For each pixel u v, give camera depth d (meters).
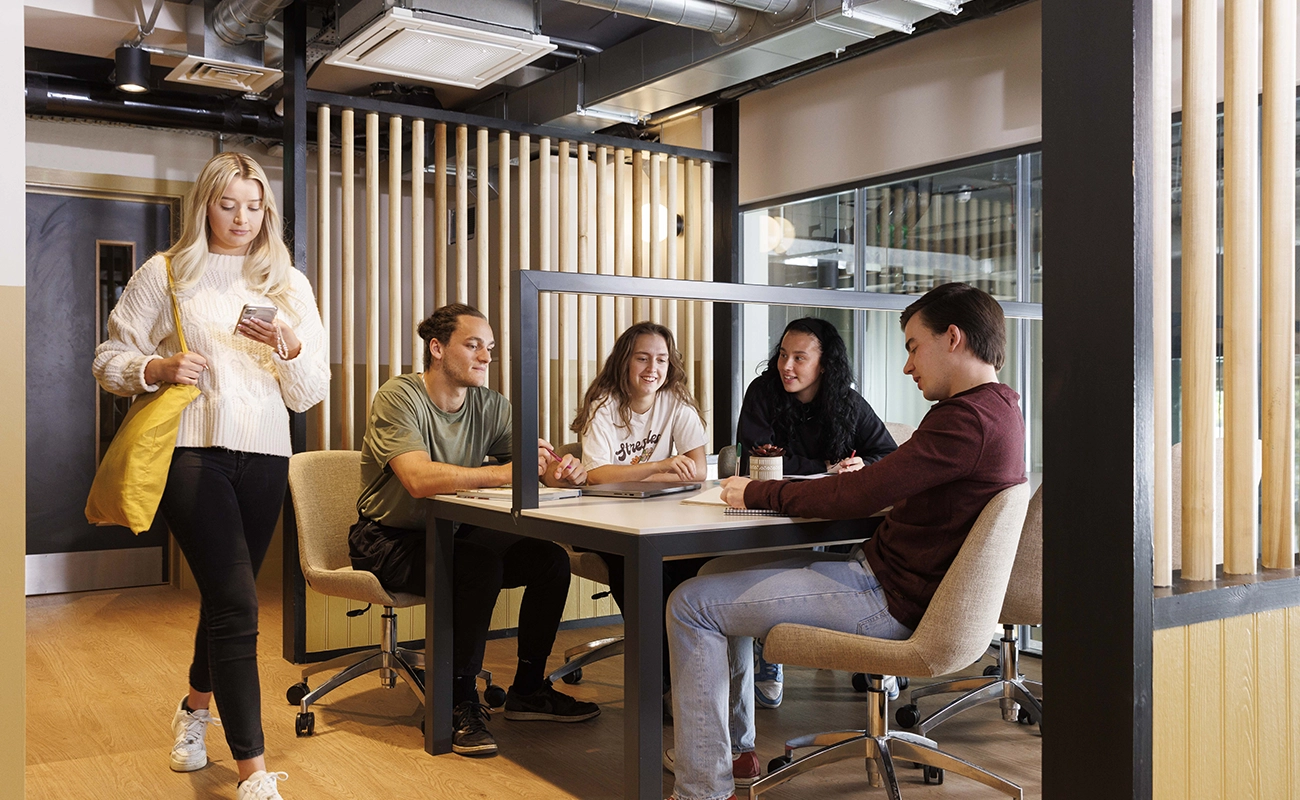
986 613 2.07
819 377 3.31
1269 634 1.74
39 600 5.20
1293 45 1.82
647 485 2.77
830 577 2.25
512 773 2.74
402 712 3.32
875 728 2.42
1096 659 1.55
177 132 5.53
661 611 2.10
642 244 5.25
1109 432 1.52
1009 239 4.28
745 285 2.63
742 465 3.38
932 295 2.29
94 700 3.44
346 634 4.14
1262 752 1.72
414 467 2.89
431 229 6.27
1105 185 1.52
